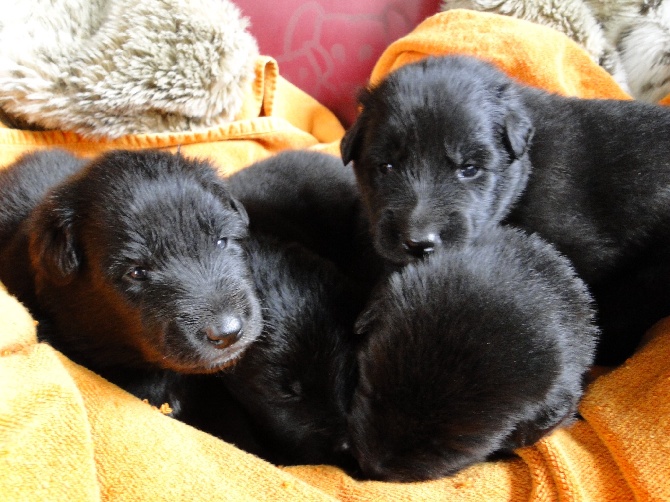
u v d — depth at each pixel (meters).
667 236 0.28
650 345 0.24
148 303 0.22
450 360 0.18
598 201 0.29
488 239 0.24
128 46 0.37
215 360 0.21
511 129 0.28
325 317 0.23
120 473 0.17
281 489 0.18
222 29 0.38
